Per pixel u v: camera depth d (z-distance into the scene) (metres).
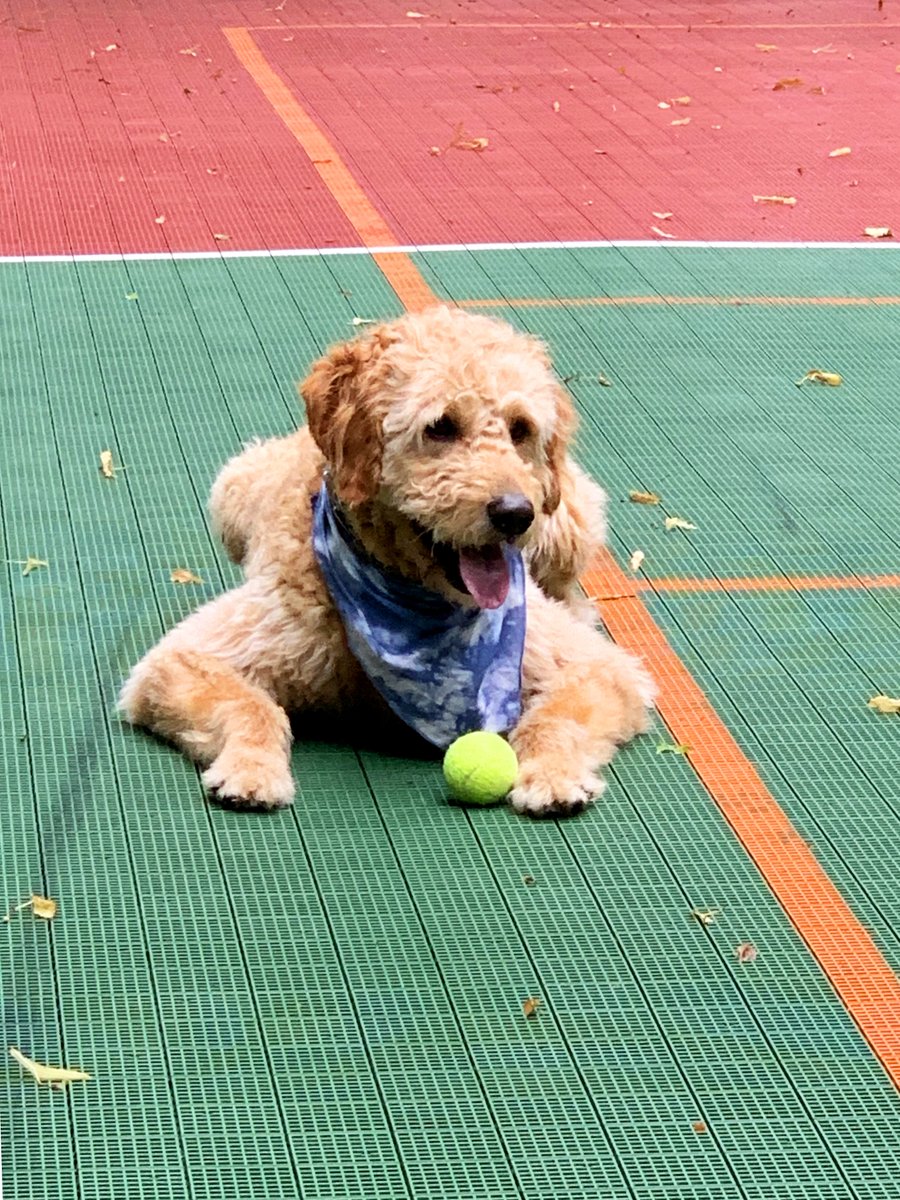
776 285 3.82
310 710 2.45
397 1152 1.89
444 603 2.35
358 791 2.34
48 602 2.66
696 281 3.81
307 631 2.36
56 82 5.16
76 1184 1.85
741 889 2.22
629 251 3.95
